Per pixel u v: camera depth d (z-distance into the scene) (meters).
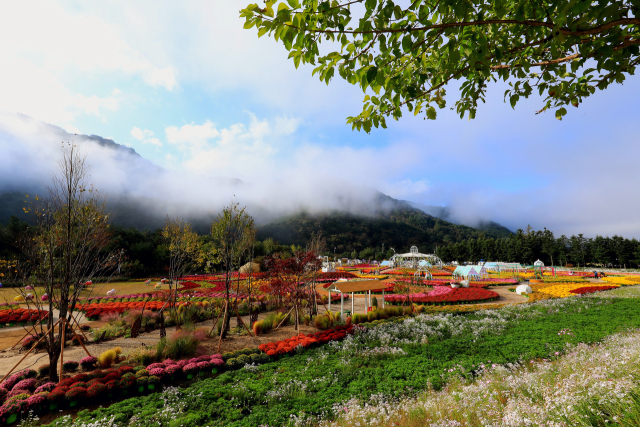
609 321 13.30
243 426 5.91
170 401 7.21
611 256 72.50
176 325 15.09
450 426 4.42
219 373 9.52
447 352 10.22
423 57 3.04
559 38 2.32
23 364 10.16
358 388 7.55
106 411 6.71
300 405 6.79
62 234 8.66
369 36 2.75
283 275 16.89
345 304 24.02
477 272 40.31
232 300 21.27
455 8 2.31
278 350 10.98
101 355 9.94
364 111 3.64
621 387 3.90
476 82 3.56
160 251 46.72
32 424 6.55
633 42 2.49
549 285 33.72
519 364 8.50
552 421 3.65
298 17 2.39
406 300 23.09
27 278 9.55
